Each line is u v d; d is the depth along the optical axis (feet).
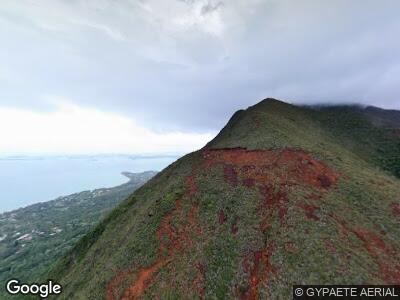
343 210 107.34
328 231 93.20
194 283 92.58
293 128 213.66
